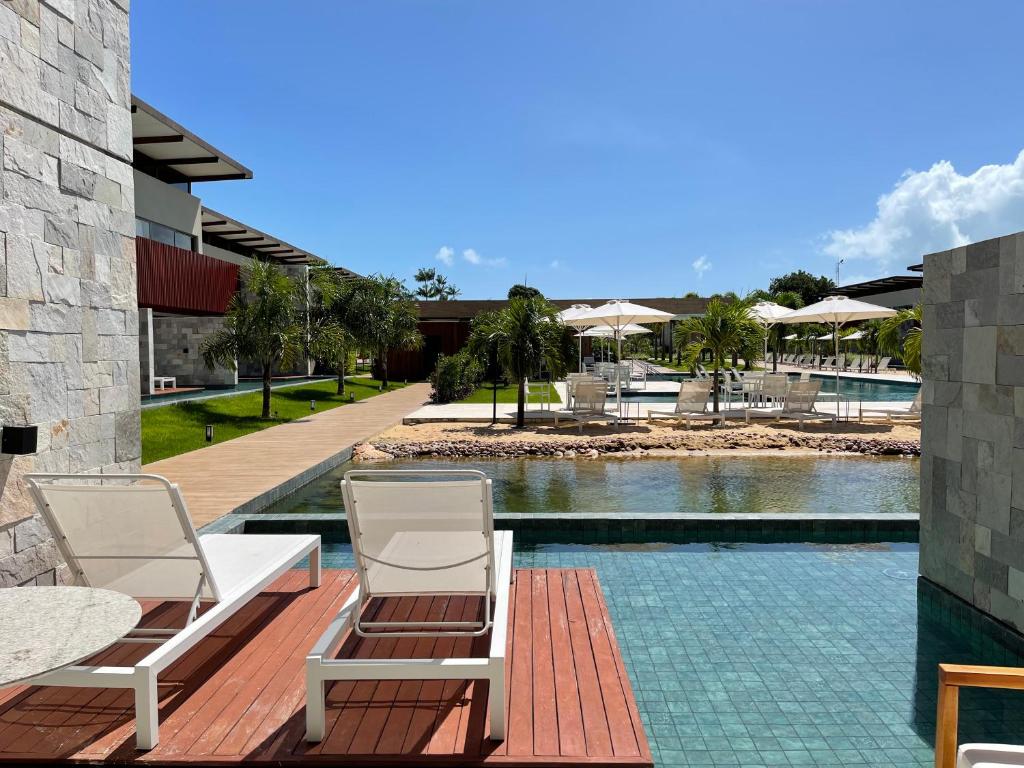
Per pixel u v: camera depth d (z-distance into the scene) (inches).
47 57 139.4
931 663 128.8
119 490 99.9
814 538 218.7
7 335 128.2
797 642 139.3
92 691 103.3
